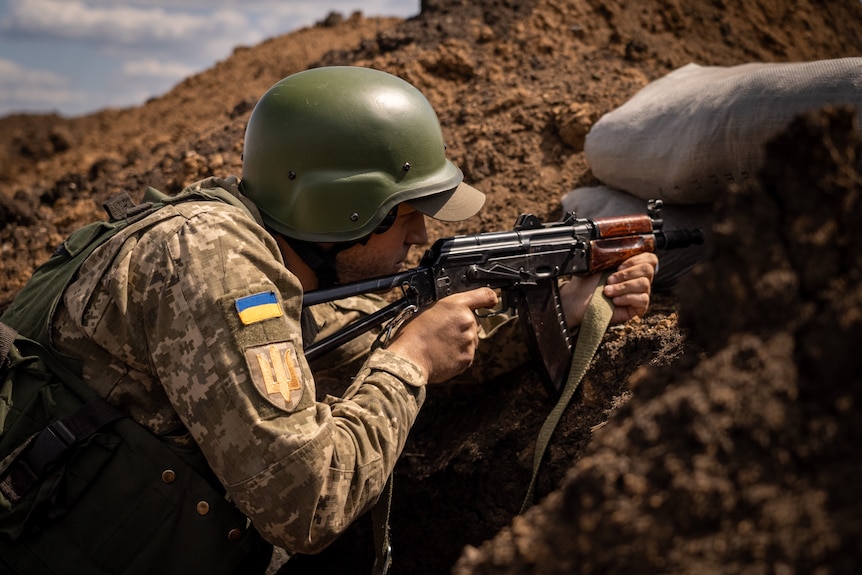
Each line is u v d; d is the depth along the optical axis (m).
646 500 1.05
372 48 4.09
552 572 1.06
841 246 1.12
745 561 0.98
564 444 2.09
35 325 1.71
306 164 1.81
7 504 1.62
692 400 1.08
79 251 1.75
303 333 2.05
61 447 1.62
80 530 1.66
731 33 4.21
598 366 2.09
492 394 2.35
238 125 3.89
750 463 1.04
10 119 10.08
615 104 3.26
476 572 1.14
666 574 1.00
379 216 1.82
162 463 1.67
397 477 2.40
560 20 3.94
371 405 1.69
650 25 4.04
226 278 1.58
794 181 1.14
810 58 4.42
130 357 1.64
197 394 1.55
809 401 1.07
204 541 1.70
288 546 1.59
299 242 1.87
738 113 2.19
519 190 3.07
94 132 6.43
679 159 2.33
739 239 1.17
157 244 1.63
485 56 3.80
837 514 0.98
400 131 1.85
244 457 1.54
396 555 2.45
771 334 1.11
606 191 2.74
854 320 1.07
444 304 1.85
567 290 2.22
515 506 2.20
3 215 3.55
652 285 2.48
